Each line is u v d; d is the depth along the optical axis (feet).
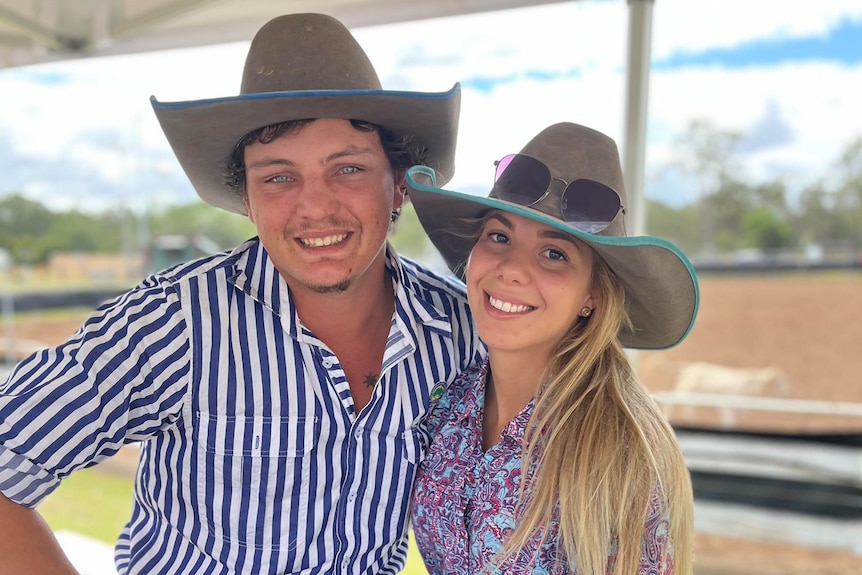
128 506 18.61
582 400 4.57
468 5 7.71
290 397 4.80
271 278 4.86
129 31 8.55
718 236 97.45
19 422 4.02
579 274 4.53
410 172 4.79
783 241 93.56
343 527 5.03
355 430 4.93
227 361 4.71
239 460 4.78
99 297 67.92
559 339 4.83
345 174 4.72
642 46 7.51
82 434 4.19
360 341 5.32
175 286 4.71
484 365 5.25
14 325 58.70
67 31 8.97
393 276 5.42
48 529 4.30
